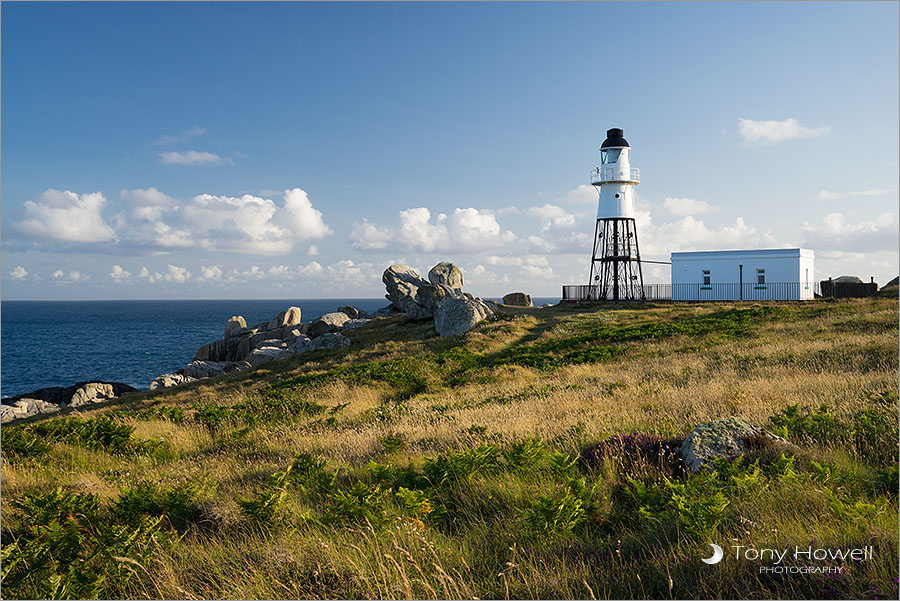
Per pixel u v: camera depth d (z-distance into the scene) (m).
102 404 33.03
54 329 143.38
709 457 7.47
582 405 13.31
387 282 54.03
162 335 124.31
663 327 29.97
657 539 5.53
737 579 4.75
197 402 25.09
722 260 49.38
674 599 4.59
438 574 5.07
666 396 13.16
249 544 6.30
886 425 8.23
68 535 6.33
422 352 32.22
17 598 5.49
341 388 21.67
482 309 41.31
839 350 17.80
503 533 6.00
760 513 5.71
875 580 4.38
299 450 11.77
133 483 9.96
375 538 5.88
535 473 7.79
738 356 19.33
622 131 56.47
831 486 6.22
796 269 46.03
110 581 5.73
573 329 35.19
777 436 8.14
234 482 9.42
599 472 7.74
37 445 12.36
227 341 55.62
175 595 5.33
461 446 9.84
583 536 5.95
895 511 5.43
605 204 55.44
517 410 13.73
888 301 34.50
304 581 5.30
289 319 58.44
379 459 9.96
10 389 58.62
